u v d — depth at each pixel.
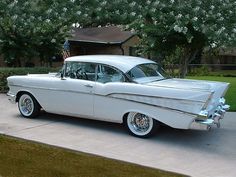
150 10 12.91
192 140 8.09
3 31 15.80
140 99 7.96
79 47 29.47
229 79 25.20
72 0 14.16
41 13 14.77
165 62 21.36
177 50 14.29
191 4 12.81
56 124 9.17
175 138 8.20
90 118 8.83
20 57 16.89
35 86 9.50
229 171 6.35
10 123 9.23
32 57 17.31
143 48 14.03
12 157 6.62
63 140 7.82
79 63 8.88
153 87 7.80
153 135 8.14
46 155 6.79
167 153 7.21
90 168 6.20
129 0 13.62
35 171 5.98
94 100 8.55
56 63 23.58
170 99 7.61
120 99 8.20
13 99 9.97
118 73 8.41
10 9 14.59
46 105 9.43
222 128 9.18
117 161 6.61
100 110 8.52
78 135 8.23
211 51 14.80
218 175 6.16
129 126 8.26
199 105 7.35
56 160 6.54
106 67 8.55
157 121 7.95
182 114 7.54
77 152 7.04
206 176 6.10
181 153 7.23
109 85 8.31
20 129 8.63
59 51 18.05
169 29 12.64
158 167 6.43
